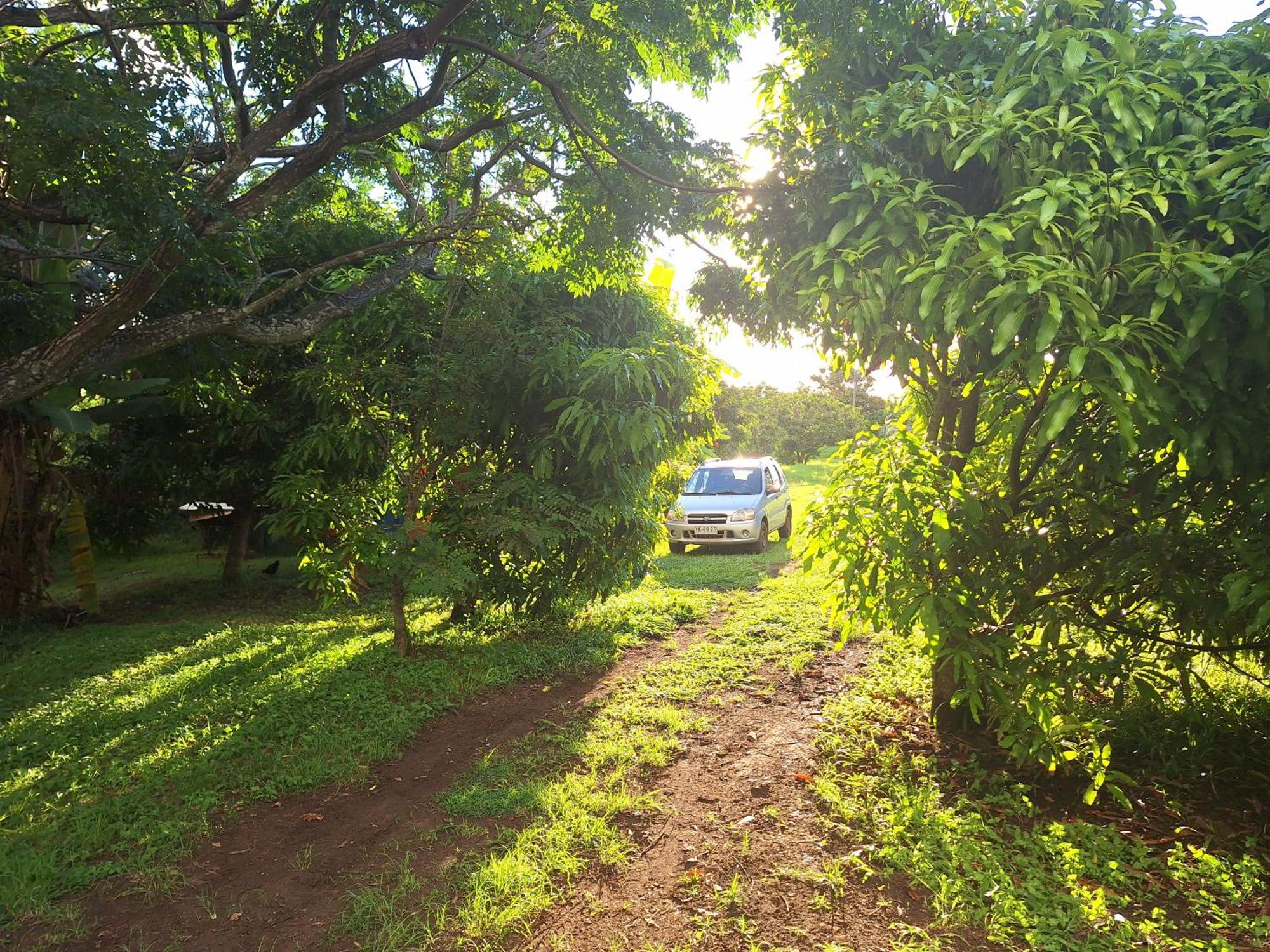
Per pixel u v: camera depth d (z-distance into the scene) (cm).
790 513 1636
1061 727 397
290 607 1137
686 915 318
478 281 738
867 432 425
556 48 717
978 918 300
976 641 387
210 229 525
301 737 523
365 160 882
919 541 380
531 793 423
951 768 431
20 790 461
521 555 695
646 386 727
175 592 1303
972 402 458
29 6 527
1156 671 398
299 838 398
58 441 1167
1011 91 358
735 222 447
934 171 395
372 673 661
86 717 592
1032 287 298
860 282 360
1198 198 329
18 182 484
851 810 384
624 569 815
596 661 687
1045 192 324
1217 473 359
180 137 526
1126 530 399
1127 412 299
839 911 314
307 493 732
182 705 598
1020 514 430
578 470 766
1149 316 322
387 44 549
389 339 731
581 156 673
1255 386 337
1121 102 336
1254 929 287
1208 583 370
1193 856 342
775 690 592
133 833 397
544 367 706
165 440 1162
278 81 689
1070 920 292
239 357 945
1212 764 421
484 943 302
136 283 492
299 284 605
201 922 327
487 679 637
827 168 392
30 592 1076
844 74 429
